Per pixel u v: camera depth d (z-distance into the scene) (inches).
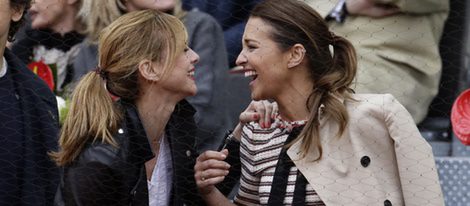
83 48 786.8
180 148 616.7
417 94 769.6
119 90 602.9
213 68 769.6
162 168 617.0
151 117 607.8
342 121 593.3
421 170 590.6
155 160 615.2
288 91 606.5
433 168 593.3
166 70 601.9
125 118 599.2
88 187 589.6
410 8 759.1
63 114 727.7
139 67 600.4
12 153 639.1
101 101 595.8
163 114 609.6
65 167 599.5
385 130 597.6
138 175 596.4
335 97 596.4
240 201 627.8
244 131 623.5
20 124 644.7
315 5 776.3
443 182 756.0
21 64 656.4
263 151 612.4
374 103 598.5
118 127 595.2
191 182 620.4
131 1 772.6
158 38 603.2
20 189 641.0
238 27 812.0
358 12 767.1
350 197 593.0
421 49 768.9
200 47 770.2
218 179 615.2
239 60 611.2
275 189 600.4
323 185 593.9
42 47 796.6
